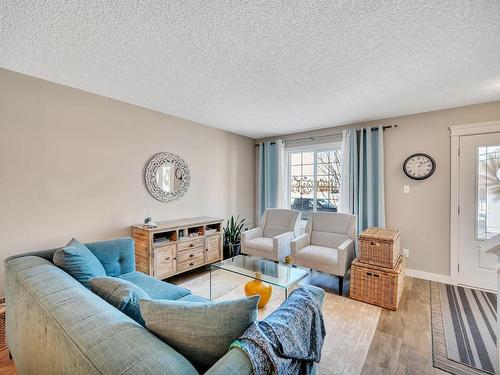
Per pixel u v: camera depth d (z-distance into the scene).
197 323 0.87
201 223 3.38
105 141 2.82
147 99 2.88
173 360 0.74
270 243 3.50
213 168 4.15
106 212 2.84
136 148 3.11
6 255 2.19
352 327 2.13
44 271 1.40
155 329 0.90
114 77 2.30
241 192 4.71
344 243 2.98
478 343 1.92
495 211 2.83
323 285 3.08
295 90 2.56
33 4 1.36
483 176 2.89
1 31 1.60
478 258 2.92
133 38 1.69
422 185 3.25
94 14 1.45
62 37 1.68
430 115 3.20
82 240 2.65
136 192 3.12
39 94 2.35
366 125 3.68
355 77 2.26
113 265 2.12
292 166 4.62
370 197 3.51
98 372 0.70
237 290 2.67
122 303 1.12
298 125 3.95
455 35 1.63
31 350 1.18
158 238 3.12
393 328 2.12
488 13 1.42
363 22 1.52
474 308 2.46
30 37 1.67
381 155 3.46
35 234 2.35
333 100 2.83
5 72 2.17
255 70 2.14
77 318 0.92
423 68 2.08
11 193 2.22
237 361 0.74
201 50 1.84
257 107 3.10
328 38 1.68
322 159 4.25
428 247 3.22
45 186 2.41
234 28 1.58
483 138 2.88
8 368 1.63
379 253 2.57
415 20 1.49
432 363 1.71
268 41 1.72
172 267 3.04
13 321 1.47
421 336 2.00
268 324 0.96
